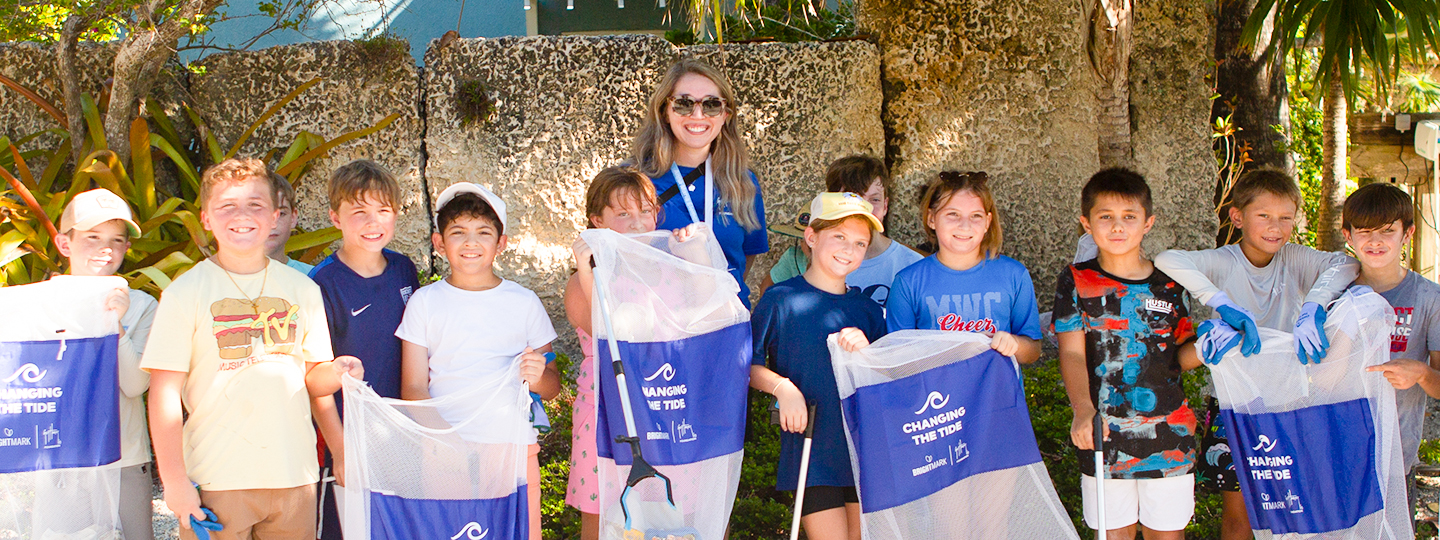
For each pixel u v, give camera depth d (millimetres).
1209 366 3264
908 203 5312
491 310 3195
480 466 3031
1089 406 3350
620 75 5277
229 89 5305
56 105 5270
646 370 3113
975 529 3242
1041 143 5324
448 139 5297
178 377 2840
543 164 5305
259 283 2953
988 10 5242
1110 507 3377
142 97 5059
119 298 3020
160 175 5293
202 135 5289
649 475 2941
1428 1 4812
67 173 5266
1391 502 3217
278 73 5289
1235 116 7332
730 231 3676
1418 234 7203
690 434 3127
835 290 3365
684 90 3574
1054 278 5371
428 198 5355
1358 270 3582
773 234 5320
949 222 3354
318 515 3221
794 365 3279
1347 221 3543
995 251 3461
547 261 5336
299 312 2977
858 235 3287
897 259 4148
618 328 3102
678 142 3699
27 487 2910
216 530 2850
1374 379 3195
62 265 4672
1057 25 5254
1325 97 7434
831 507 3264
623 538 3070
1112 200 3352
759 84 5293
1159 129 5566
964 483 3213
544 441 4566
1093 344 3406
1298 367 3207
